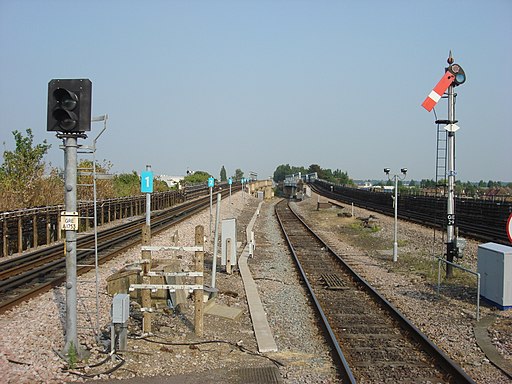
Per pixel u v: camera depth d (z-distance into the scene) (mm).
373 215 39875
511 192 38375
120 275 10227
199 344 8727
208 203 50750
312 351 8750
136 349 8227
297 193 82188
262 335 9367
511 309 11062
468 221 29641
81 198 27906
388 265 18094
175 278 10523
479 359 8117
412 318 10648
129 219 34438
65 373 7031
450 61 14562
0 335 8492
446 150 14602
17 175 26906
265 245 24703
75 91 7301
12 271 14297
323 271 17375
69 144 7504
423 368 7859
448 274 14594
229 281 14922
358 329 10086
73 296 7629
